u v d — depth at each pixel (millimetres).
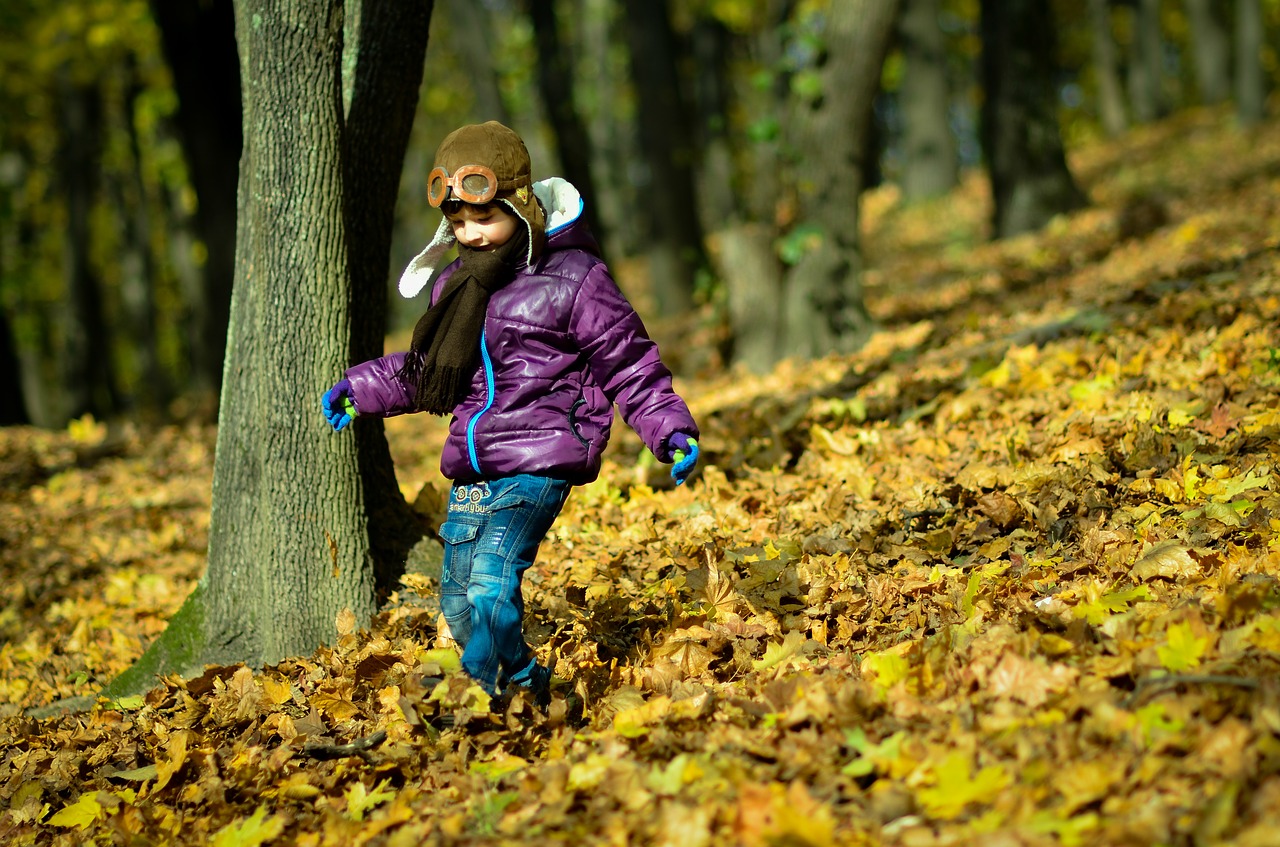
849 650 4016
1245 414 5379
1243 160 20766
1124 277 10250
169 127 25234
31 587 7629
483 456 3625
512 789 3406
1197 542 4195
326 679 4543
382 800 3566
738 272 11422
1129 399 5961
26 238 28016
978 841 2508
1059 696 3107
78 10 18750
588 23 30656
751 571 4840
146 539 8461
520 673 3789
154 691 4945
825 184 11039
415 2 5570
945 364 8188
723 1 24062
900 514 5367
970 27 31062
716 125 12727
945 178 27562
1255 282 7785
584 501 6656
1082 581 4059
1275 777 2527
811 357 11086
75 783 4270
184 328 35500
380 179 5605
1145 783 2676
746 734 3348
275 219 4883
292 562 4969
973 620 3885
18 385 16750
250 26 4832
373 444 5609
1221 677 2949
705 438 7730
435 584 5324
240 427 5137
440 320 3633
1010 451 5539
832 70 10852
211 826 3613
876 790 2857
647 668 4086
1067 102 52625
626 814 2992
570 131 19688
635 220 38750
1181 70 53281
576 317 3600
